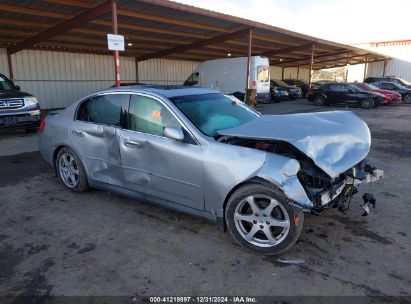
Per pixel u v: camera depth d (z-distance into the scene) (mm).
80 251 3162
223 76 21203
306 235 3436
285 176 2844
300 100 25250
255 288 2604
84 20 12539
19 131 10500
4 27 14109
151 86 4273
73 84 20984
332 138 3268
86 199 4473
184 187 3438
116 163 4039
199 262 2965
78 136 4438
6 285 2658
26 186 5020
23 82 18516
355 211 4023
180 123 3477
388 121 12633
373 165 6195
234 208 3125
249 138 3088
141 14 13242
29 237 3443
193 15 13680
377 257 3027
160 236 3438
